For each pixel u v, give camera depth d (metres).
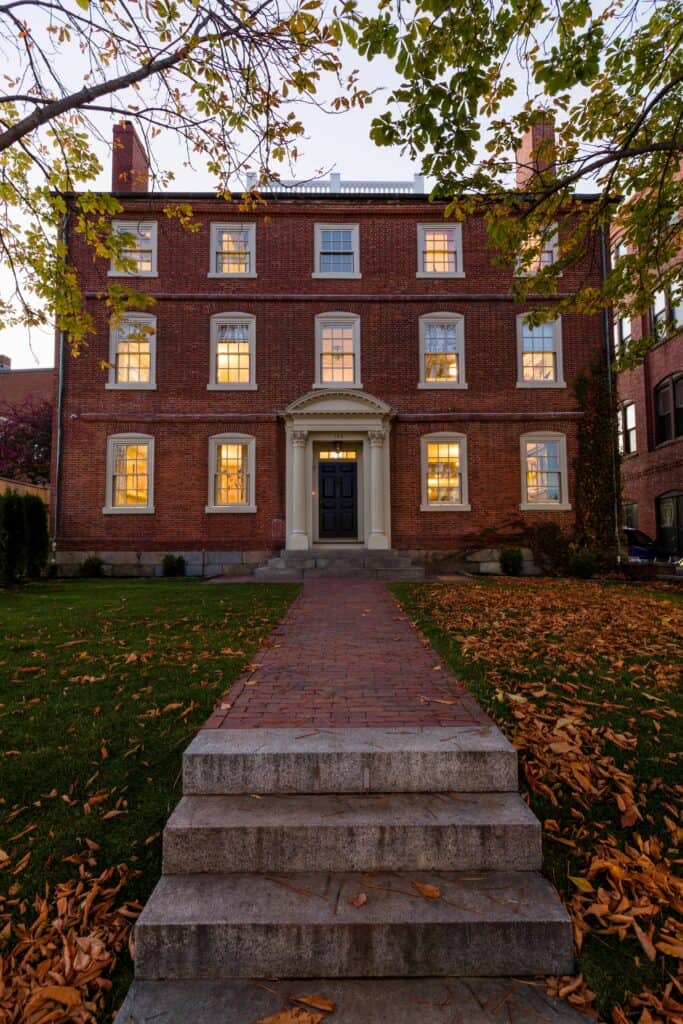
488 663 5.07
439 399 15.16
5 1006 2.13
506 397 15.20
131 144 15.76
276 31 4.87
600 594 9.63
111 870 2.75
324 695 4.11
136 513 14.76
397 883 2.53
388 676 4.64
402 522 14.86
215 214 15.38
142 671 5.02
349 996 2.17
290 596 9.31
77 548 14.60
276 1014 2.07
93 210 7.08
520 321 15.33
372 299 15.23
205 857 2.63
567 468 15.12
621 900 2.49
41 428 22.95
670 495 19.69
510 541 14.86
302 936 2.27
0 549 12.09
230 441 14.96
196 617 7.39
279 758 2.99
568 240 8.49
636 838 2.85
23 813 3.15
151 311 15.13
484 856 2.64
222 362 15.20
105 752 3.66
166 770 3.49
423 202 15.50
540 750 3.50
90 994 2.21
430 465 15.08
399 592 9.79
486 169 6.83
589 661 5.20
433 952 2.27
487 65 5.29
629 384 22.36
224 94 5.49
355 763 3.01
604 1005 2.11
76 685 4.75
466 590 10.05
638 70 6.78
